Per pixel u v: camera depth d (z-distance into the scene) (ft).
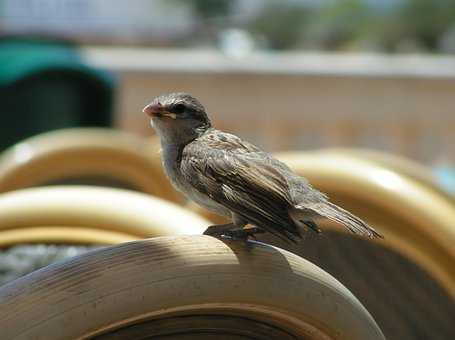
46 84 41.11
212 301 13.32
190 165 17.81
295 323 14.14
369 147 55.52
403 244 23.47
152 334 13.78
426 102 55.36
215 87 53.52
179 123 19.11
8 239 25.11
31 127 40.96
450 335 23.48
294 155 25.54
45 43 43.39
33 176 33.06
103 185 34.19
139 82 52.65
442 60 64.23
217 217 25.59
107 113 43.19
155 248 13.14
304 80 54.44
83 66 41.78
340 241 23.62
